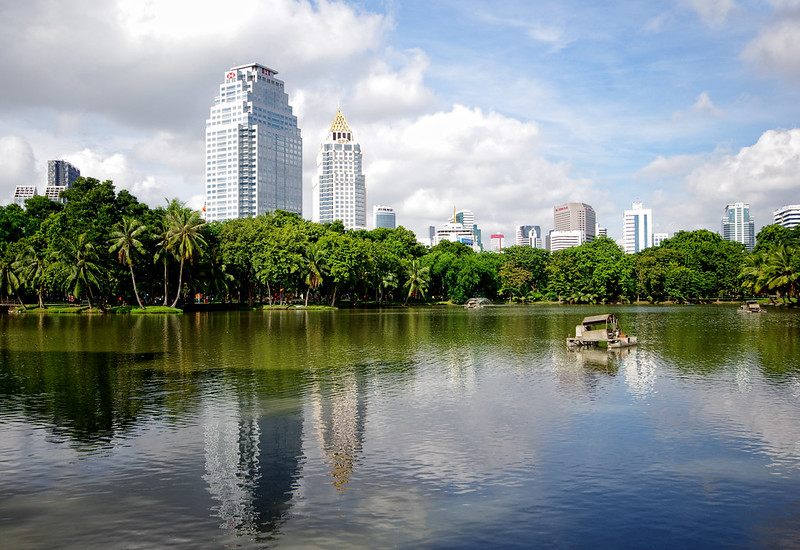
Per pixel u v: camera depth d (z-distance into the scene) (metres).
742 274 130.00
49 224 105.75
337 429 20.81
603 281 161.25
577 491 15.10
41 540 12.64
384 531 12.93
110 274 99.31
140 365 35.66
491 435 19.97
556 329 65.94
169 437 19.91
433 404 24.70
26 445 19.11
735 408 23.78
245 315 99.50
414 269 151.00
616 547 12.24
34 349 44.19
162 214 110.62
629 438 19.59
